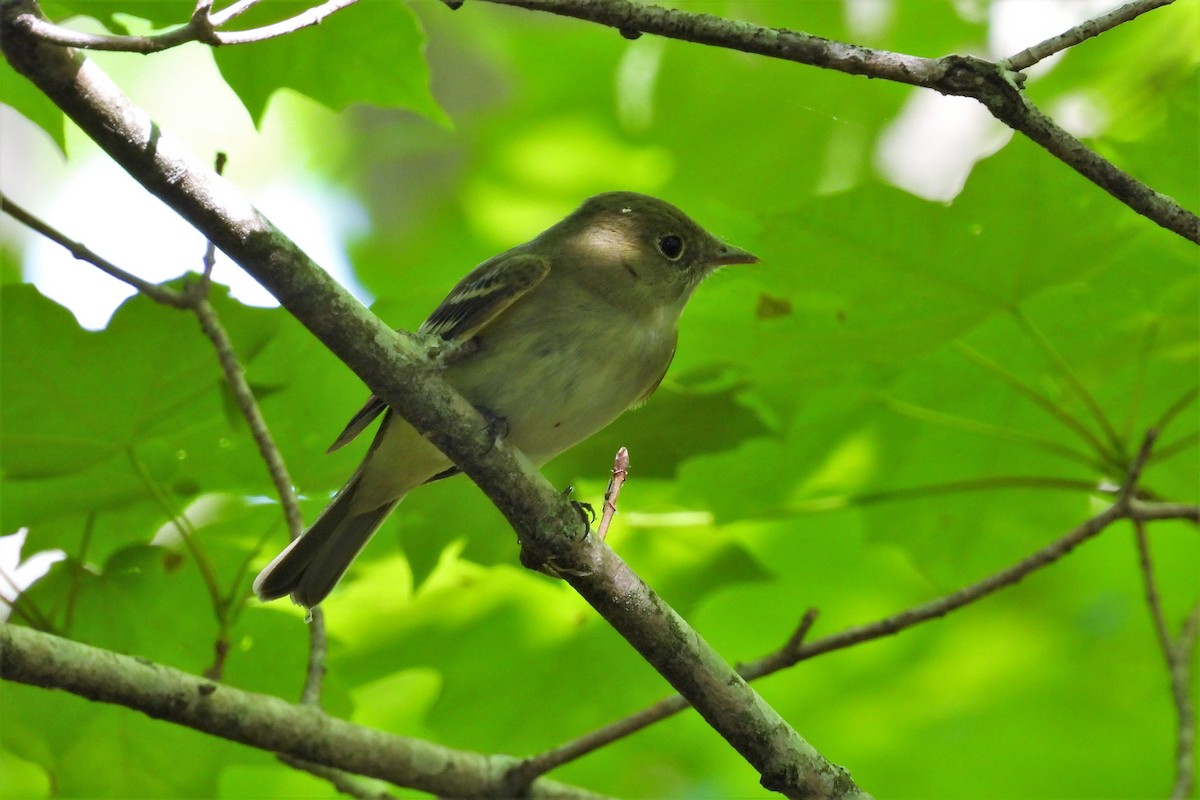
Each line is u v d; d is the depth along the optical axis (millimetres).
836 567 12953
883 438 10906
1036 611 14898
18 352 8586
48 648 7273
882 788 15289
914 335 9664
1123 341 9766
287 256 6289
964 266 9031
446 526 10094
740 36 6090
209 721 7809
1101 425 9930
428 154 18031
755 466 10852
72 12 9078
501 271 8930
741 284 9680
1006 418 10711
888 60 6016
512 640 11602
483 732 11648
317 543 9258
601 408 9125
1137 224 8641
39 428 9016
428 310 9820
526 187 16828
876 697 15102
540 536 6789
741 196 14891
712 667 6852
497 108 17203
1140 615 14461
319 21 5828
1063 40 6074
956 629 14898
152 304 8633
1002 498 11219
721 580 11000
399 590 11648
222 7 8945
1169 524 13570
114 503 9586
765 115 14836
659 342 9359
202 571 9055
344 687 10961
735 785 15844
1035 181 8508
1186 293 9320
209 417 9391
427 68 9562
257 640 9867
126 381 8898
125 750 9883
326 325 6430
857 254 9109
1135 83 13602
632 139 15344
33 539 10023
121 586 9602
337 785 9047
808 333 9805
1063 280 9039
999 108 5996
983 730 15195
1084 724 15094
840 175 14898
